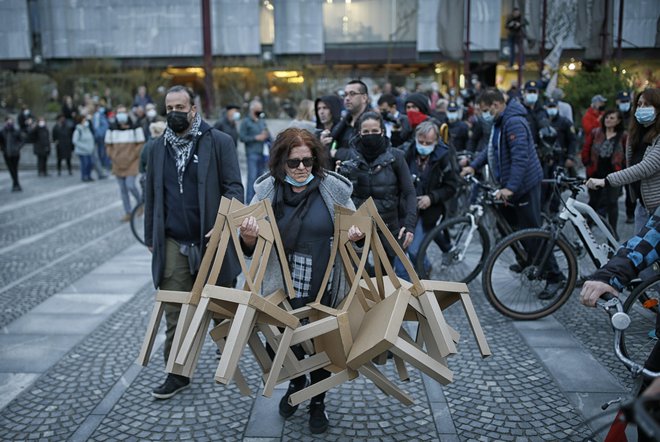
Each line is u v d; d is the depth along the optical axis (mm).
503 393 3650
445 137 6199
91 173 16281
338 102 5316
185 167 3539
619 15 13695
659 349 2451
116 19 25109
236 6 24578
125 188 9266
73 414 3467
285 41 24734
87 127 14492
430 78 25234
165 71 25922
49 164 18344
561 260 4910
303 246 3102
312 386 2814
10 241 8055
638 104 4301
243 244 3111
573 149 8688
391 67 26031
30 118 17250
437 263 5715
